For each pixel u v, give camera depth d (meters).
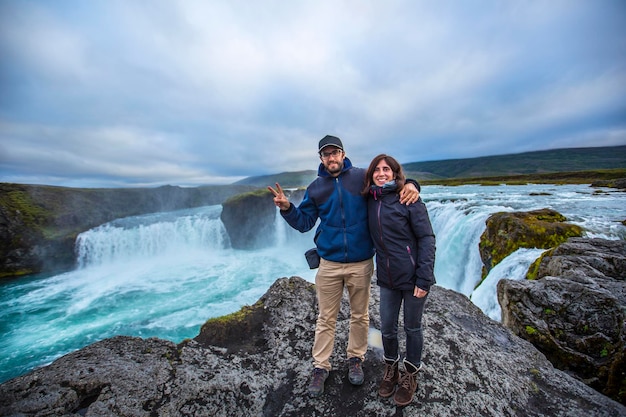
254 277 17.39
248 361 3.13
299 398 2.70
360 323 2.82
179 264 20.98
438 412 2.52
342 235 2.68
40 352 10.49
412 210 2.44
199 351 3.21
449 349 3.30
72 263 22.39
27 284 18.75
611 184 33.69
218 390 2.70
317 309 4.00
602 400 2.78
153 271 19.50
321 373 2.79
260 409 2.58
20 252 21.23
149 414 2.41
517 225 10.36
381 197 2.54
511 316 5.71
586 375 4.66
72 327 12.05
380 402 2.62
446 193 30.11
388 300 2.61
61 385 2.59
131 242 23.03
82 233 23.20
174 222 25.19
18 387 2.55
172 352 3.19
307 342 3.42
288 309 3.99
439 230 16.12
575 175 56.75
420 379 2.86
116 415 2.35
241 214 24.27
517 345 3.54
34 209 23.86
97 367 2.81
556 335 5.06
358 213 2.68
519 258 9.12
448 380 2.86
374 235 2.59
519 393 2.79
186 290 15.52
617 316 4.67
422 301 2.51
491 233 11.21
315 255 2.91
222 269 19.22
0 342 11.11
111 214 30.27
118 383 2.65
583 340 4.77
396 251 2.48
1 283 19.27
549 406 2.70
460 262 13.38
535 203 17.89
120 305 13.94
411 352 2.57
